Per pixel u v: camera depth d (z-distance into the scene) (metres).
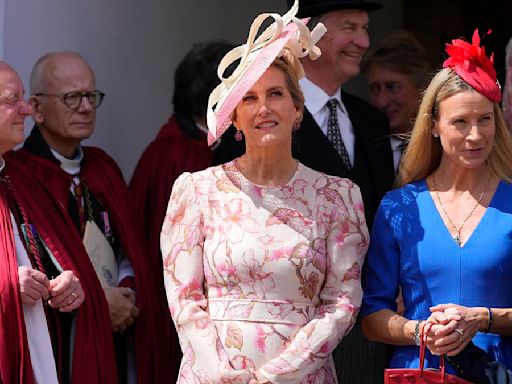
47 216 17.20
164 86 23.98
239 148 18.31
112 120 22.47
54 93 18.34
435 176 15.81
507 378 14.58
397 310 16.19
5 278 16.03
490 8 30.30
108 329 17.22
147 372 18.14
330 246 15.05
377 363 18.36
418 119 15.74
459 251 15.12
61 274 16.62
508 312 14.80
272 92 14.97
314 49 15.27
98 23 22.19
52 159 18.23
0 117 16.75
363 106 19.91
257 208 15.04
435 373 14.58
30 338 16.20
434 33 30.48
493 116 15.24
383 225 15.76
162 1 23.86
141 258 18.44
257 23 14.98
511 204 15.27
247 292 14.80
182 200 15.38
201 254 15.14
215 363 14.52
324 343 14.54
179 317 14.88
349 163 19.14
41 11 20.94
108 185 18.69
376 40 29.48
